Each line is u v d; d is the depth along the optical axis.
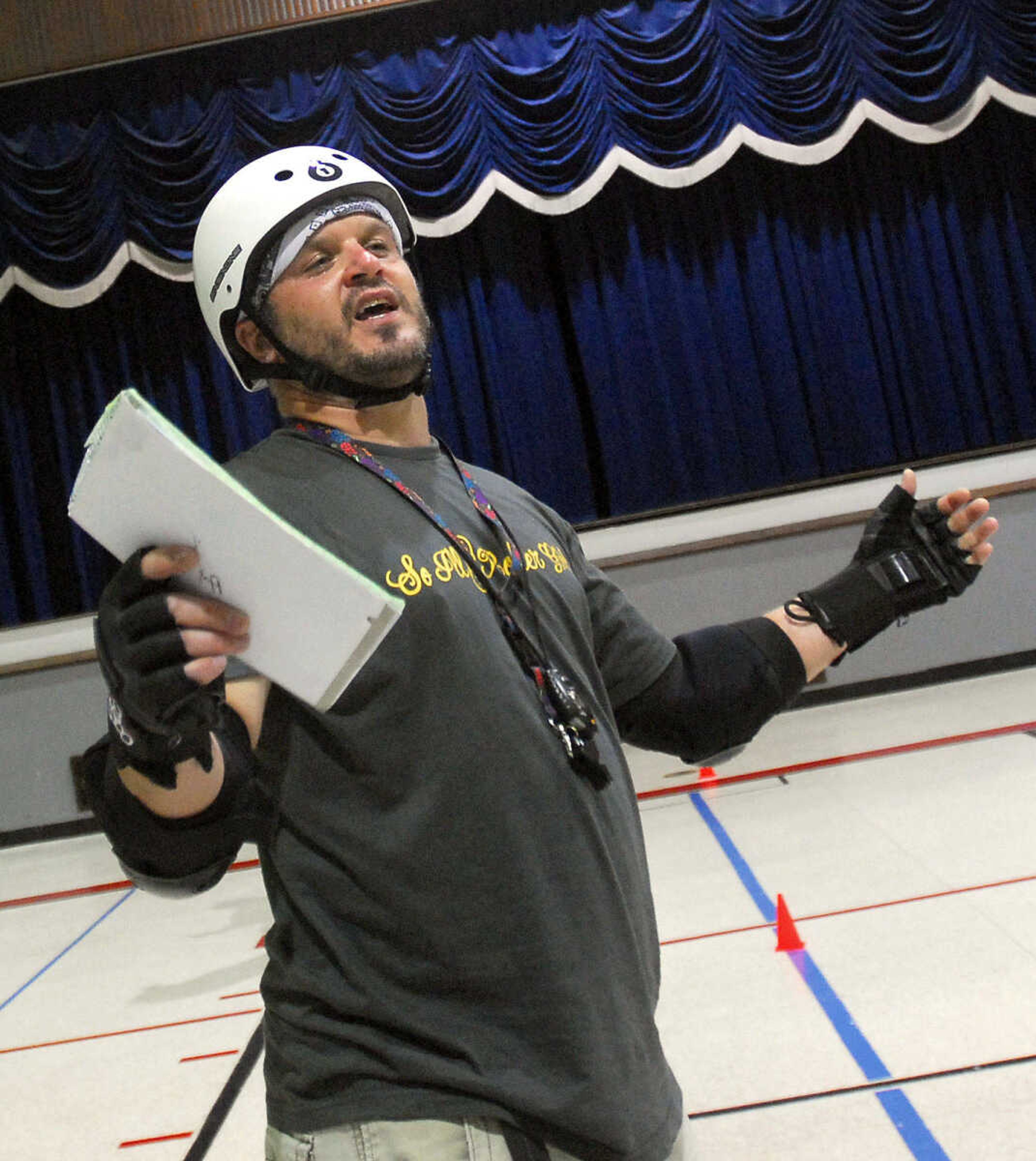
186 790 0.85
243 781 0.89
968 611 5.71
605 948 0.96
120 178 5.80
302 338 1.06
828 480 5.77
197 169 5.77
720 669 1.17
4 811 5.73
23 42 5.67
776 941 2.70
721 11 5.77
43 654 5.83
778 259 6.09
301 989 0.94
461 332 6.05
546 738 0.97
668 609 5.75
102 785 0.88
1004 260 6.02
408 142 5.77
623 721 1.20
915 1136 1.80
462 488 1.11
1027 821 3.24
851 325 6.01
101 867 4.93
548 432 6.02
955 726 4.67
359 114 5.77
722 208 6.07
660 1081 0.98
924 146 6.05
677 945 2.79
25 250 5.79
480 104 5.79
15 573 6.22
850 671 5.76
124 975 3.34
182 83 5.79
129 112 5.78
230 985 3.08
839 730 5.06
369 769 0.92
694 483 6.02
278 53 5.78
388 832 0.92
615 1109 0.91
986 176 6.04
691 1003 2.45
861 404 5.97
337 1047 0.92
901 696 5.58
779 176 6.08
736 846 3.54
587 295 6.04
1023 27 5.70
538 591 1.07
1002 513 5.68
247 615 0.78
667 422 5.96
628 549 5.80
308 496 1.00
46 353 6.20
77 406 6.21
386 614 0.76
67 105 5.80
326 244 1.07
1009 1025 2.10
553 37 5.81
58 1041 2.88
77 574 6.19
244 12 5.64
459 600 0.97
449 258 6.05
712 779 4.54
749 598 5.74
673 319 6.05
